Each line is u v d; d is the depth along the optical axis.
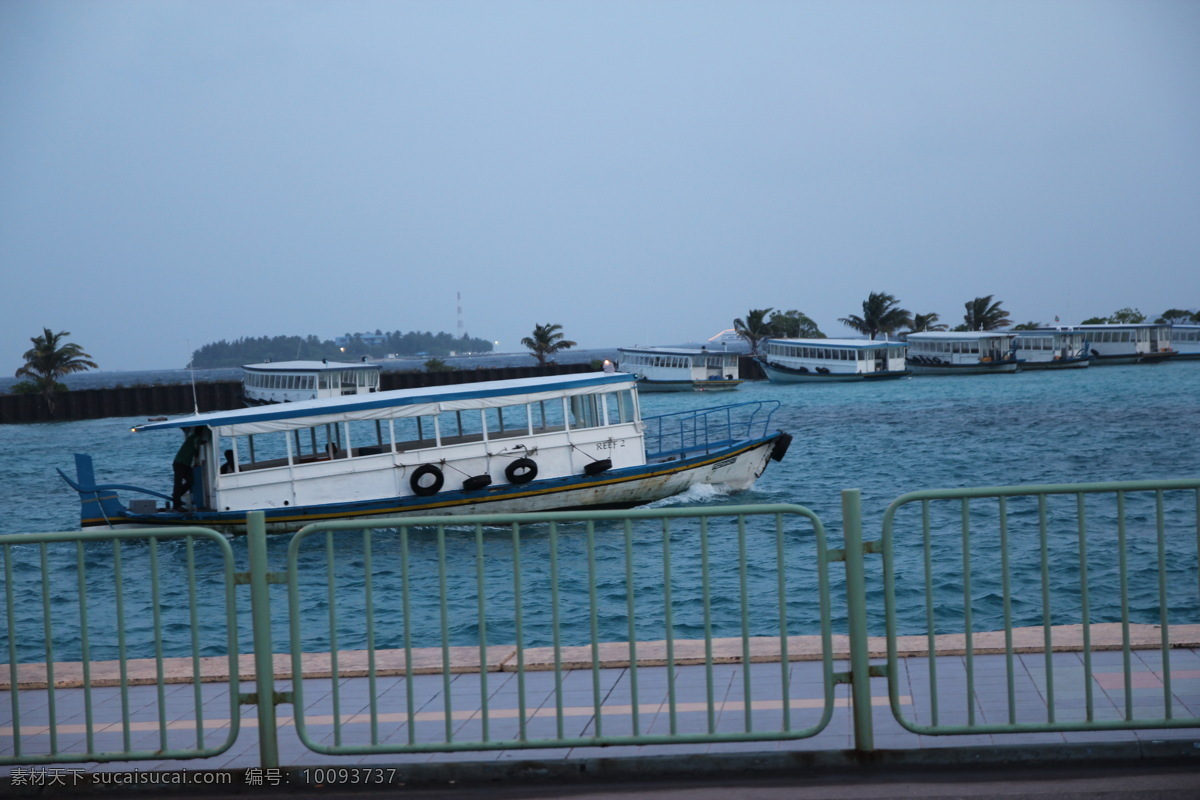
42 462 55.97
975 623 15.37
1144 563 18.59
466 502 24.41
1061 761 5.89
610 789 5.86
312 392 80.88
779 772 5.95
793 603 16.94
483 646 5.93
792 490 33.19
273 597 19.41
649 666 7.91
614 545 22.86
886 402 76.06
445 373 110.75
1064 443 45.22
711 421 63.38
